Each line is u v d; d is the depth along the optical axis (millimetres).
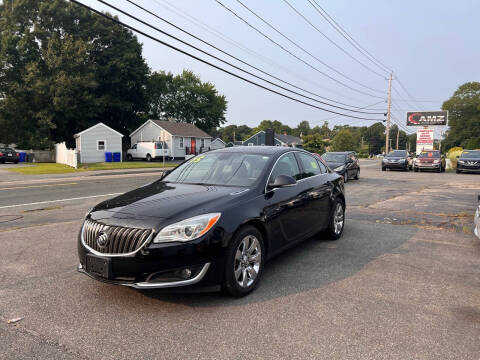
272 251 4102
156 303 3428
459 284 3918
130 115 49312
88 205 9328
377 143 137375
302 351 2627
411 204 9602
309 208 4898
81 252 3488
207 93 61469
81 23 43625
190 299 3520
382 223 7141
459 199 10555
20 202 9844
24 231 6355
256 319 3115
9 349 2641
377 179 18047
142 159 40562
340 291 3723
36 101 37906
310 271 4328
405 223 7137
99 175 19656
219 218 3410
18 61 39062
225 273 3381
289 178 4168
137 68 45562
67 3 41781
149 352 2609
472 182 16250
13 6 39062
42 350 2631
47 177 18000
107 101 43469
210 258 3275
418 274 4227
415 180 17406
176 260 3162
